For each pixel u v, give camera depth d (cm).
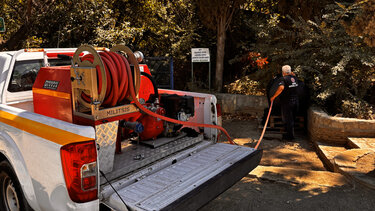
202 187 271
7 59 366
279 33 982
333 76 725
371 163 489
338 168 488
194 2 1248
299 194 420
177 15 1481
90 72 260
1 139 315
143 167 308
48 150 253
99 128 270
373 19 393
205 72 1345
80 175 239
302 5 855
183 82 1348
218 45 1127
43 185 265
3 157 338
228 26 1134
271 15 1100
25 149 281
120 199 248
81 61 278
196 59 1096
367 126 605
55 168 249
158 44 1506
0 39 1285
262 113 929
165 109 384
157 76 1073
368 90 783
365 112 659
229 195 427
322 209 382
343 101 687
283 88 616
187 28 1334
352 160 503
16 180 310
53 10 1077
